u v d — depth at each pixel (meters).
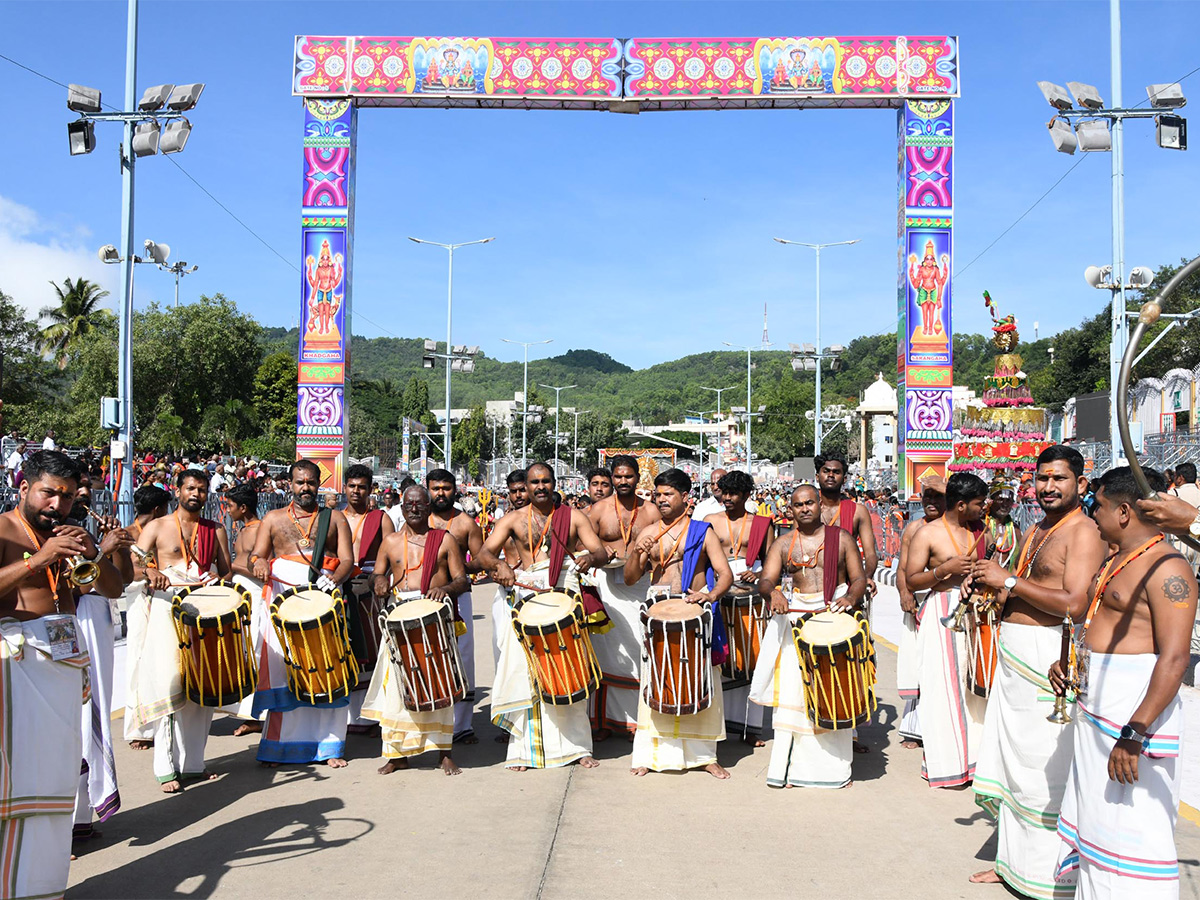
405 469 38.28
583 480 46.56
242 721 8.59
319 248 17.08
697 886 4.75
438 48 17.02
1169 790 3.72
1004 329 21.77
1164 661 3.64
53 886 4.15
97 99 14.35
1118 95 15.00
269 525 7.51
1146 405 31.45
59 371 55.78
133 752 7.37
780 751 6.51
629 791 6.39
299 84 17.03
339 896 4.63
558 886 4.75
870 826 5.68
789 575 6.91
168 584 6.30
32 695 4.09
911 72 16.88
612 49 17.05
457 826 5.64
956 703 6.38
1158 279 45.94
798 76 16.94
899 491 17.59
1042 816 4.51
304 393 17.03
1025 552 4.86
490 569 7.32
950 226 16.95
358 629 8.09
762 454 99.56
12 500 13.71
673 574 7.08
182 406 49.69
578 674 6.70
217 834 5.50
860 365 159.12
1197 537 3.77
